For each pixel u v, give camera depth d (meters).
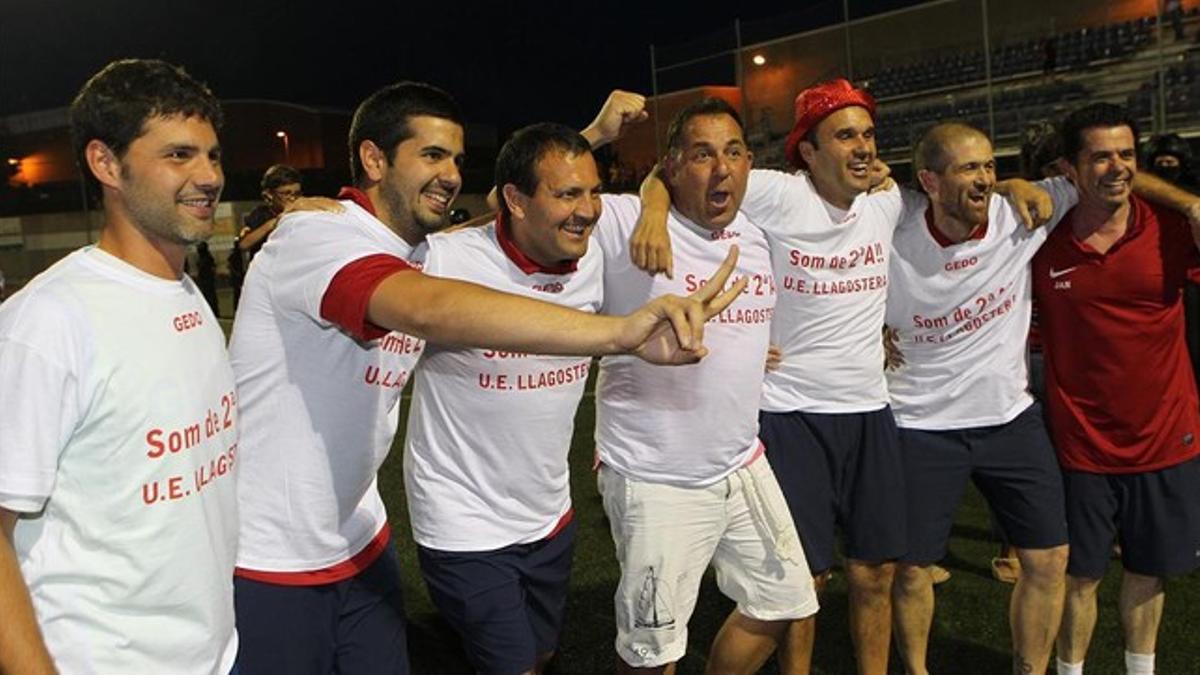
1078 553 3.33
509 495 2.84
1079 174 3.12
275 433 2.44
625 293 3.00
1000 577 4.55
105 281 1.81
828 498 3.30
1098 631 3.99
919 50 18.75
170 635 1.90
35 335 1.70
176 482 1.88
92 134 1.80
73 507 1.79
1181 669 3.64
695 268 2.99
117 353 1.79
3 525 1.67
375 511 2.74
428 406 2.83
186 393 1.90
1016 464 3.29
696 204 2.91
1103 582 4.48
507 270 2.77
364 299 1.95
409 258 2.68
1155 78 15.29
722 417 2.98
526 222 2.68
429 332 1.82
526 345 1.73
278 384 2.41
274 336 2.37
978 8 18.02
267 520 2.46
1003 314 3.27
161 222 1.83
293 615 2.50
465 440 2.79
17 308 1.74
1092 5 16.80
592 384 10.18
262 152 34.59
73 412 1.74
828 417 3.25
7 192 26.95
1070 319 3.25
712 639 4.15
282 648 2.50
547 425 2.81
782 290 3.21
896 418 3.41
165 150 1.81
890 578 3.36
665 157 3.00
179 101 1.82
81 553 1.80
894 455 3.32
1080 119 3.11
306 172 31.16
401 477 6.91
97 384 1.77
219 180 1.89
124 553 1.83
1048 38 17.06
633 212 2.97
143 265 1.87
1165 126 14.65
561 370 2.78
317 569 2.53
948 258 3.23
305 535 2.49
